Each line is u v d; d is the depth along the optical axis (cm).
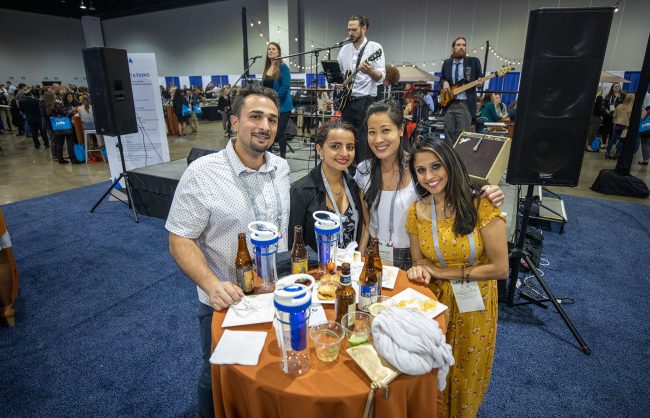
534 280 304
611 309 266
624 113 736
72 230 409
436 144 143
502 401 189
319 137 170
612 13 197
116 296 286
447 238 151
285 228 164
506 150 247
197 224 142
